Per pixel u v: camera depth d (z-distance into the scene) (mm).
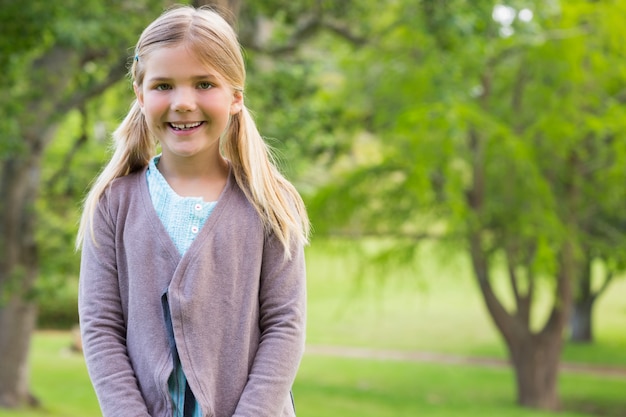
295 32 11977
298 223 2107
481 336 25344
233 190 2057
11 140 9406
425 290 15047
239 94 2066
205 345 1945
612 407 16484
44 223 12414
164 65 1958
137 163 2170
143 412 1906
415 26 10977
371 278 15773
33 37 8516
